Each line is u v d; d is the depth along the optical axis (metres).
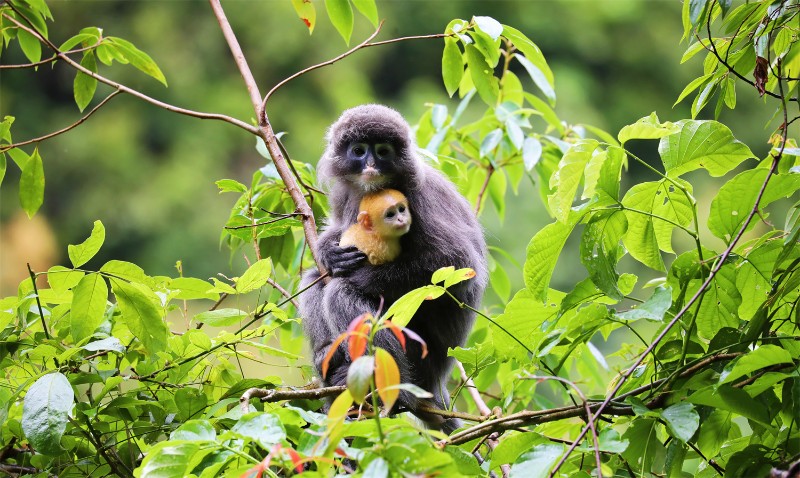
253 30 36.94
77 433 8.16
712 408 7.10
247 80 10.23
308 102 36.19
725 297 7.52
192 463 5.79
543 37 35.16
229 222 10.60
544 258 7.69
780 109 7.94
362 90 36.41
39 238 32.84
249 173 35.72
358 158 10.38
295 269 11.88
